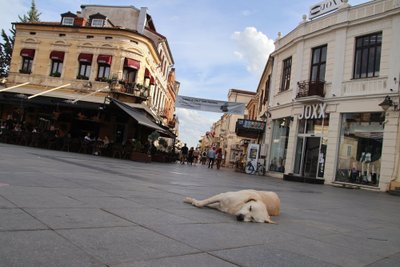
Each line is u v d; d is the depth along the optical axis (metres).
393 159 17.39
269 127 27.27
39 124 28.84
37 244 2.74
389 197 14.27
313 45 22.94
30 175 6.84
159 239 3.37
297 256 3.40
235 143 60.12
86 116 27.70
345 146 19.95
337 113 20.42
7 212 3.61
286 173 23.34
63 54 29.59
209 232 3.94
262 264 3.00
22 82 30.16
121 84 28.30
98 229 3.43
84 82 28.97
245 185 12.48
